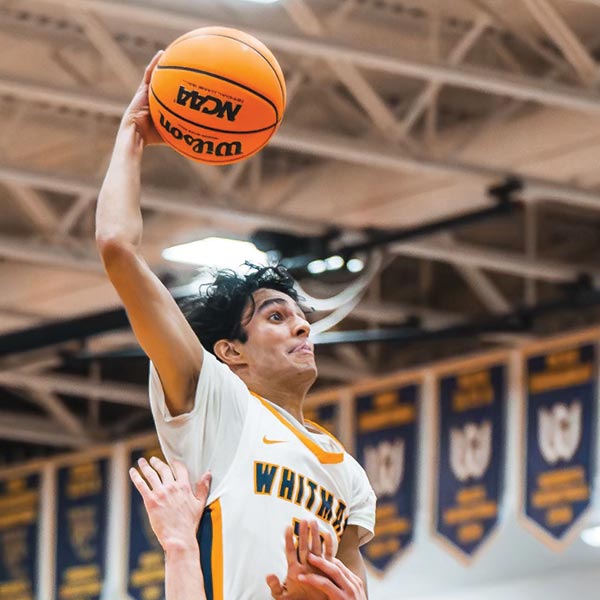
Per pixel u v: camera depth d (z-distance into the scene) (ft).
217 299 16.93
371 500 16.65
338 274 56.80
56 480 80.53
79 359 68.03
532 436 62.28
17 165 53.36
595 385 60.34
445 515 64.95
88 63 54.08
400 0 49.55
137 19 47.32
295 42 46.24
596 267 64.49
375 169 56.85
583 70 49.01
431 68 47.62
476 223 54.70
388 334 64.13
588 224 65.10
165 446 16.06
